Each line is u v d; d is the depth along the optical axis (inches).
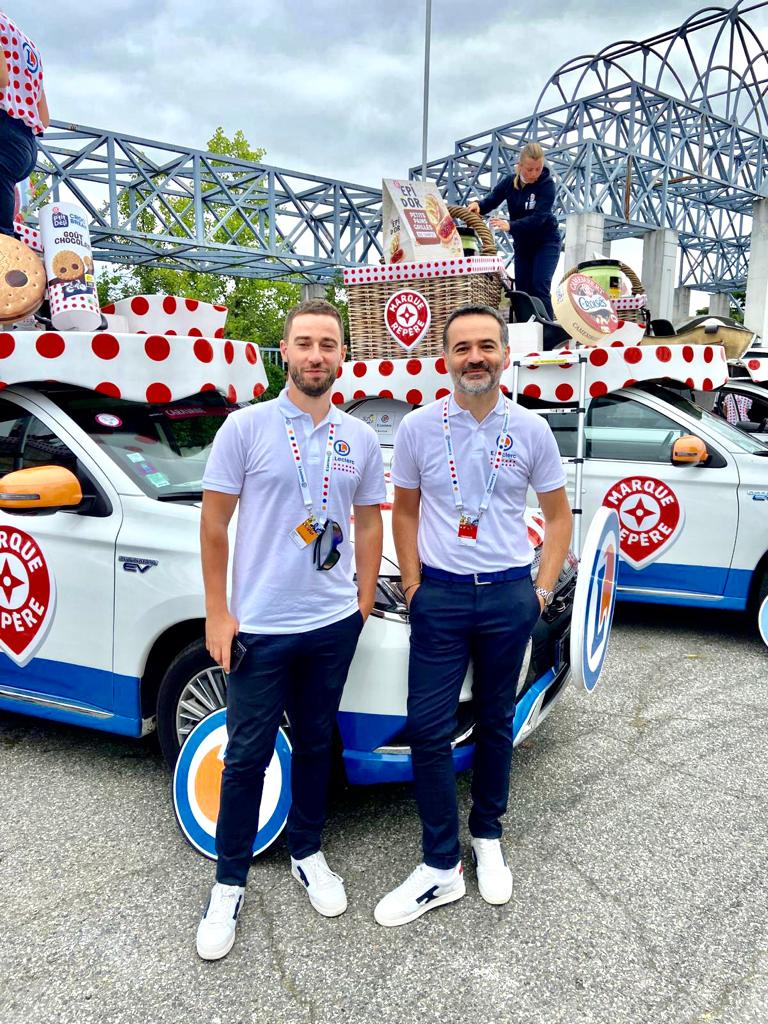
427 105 399.2
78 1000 79.0
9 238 128.0
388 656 93.7
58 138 586.9
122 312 147.6
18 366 108.2
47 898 94.7
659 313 864.3
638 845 106.3
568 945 86.9
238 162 692.1
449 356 87.4
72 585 112.3
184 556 103.7
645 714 149.6
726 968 83.3
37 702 120.3
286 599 83.0
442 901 92.5
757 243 940.0
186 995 79.7
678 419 186.5
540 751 134.2
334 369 81.0
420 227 177.0
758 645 191.5
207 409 134.0
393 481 94.7
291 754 97.7
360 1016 76.9
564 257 764.6
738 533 179.5
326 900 91.6
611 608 119.9
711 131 922.1
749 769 127.7
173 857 103.0
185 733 106.2
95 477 112.2
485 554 88.9
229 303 1015.0
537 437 90.8
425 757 90.4
